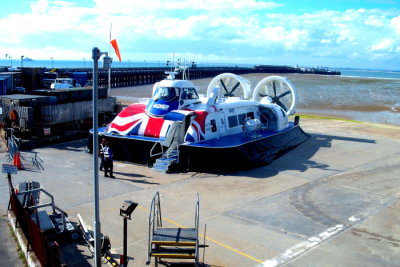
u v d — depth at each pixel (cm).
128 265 705
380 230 900
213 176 1320
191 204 1033
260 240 827
